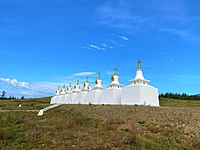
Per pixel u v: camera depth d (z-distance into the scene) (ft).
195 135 71.56
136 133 67.00
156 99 132.67
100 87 178.81
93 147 57.72
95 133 70.95
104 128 76.38
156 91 134.21
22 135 71.72
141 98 125.29
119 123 82.89
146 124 80.18
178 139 66.90
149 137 66.64
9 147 60.75
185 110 101.19
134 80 133.69
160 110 100.01
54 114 126.72
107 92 156.87
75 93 228.43
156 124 79.87
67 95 249.14
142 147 57.21
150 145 59.06
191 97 349.61
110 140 62.69
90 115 103.86
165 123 80.69
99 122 86.17
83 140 64.28
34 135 70.38
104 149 56.59
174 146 61.16
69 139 65.82
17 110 158.92
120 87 154.20
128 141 60.34
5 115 116.88
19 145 61.87
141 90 126.31
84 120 91.50
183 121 82.99
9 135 70.38
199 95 355.97
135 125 78.48
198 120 85.25
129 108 107.04
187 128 76.59
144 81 132.16
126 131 72.28
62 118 105.81
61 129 78.02
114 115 96.84
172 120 84.07
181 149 59.93
